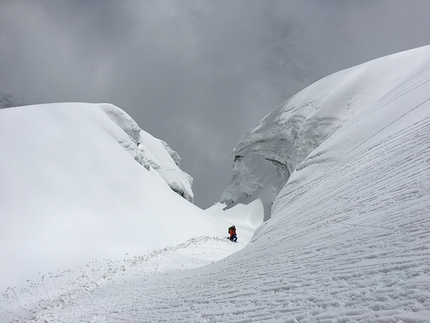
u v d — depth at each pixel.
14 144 25.09
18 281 15.97
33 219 20.67
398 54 36.66
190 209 36.00
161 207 30.55
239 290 5.64
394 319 2.51
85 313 8.34
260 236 14.66
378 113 18.19
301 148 40.81
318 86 46.31
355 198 8.72
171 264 17.28
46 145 26.97
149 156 59.28
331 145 19.81
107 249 21.02
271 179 62.00
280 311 3.78
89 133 32.25
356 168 12.42
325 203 10.73
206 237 29.42
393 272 3.47
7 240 18.44
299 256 6.19
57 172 25.28
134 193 29.64
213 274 8.87
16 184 22.23
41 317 8.96
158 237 25.58
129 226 25.11
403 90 18.23
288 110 50.53
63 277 16.41
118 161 31.78
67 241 20.23
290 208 15.52
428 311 2.41
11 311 11.45
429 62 19.84
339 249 5.35
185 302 6.39
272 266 6.45
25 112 29.00
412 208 5.53
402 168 8.63
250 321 3.81
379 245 4.55
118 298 9.72
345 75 42.06
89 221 23.11
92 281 14.76
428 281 2.91
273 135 54.69
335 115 37.28
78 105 36.38
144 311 6.80
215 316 4.59
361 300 3.13
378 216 6.10
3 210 20.16
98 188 26.81
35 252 18.33
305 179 19.17
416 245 3.92
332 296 3.56
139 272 15.54
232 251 24.48
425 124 11.04
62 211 22.58
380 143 13.14
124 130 41.16
